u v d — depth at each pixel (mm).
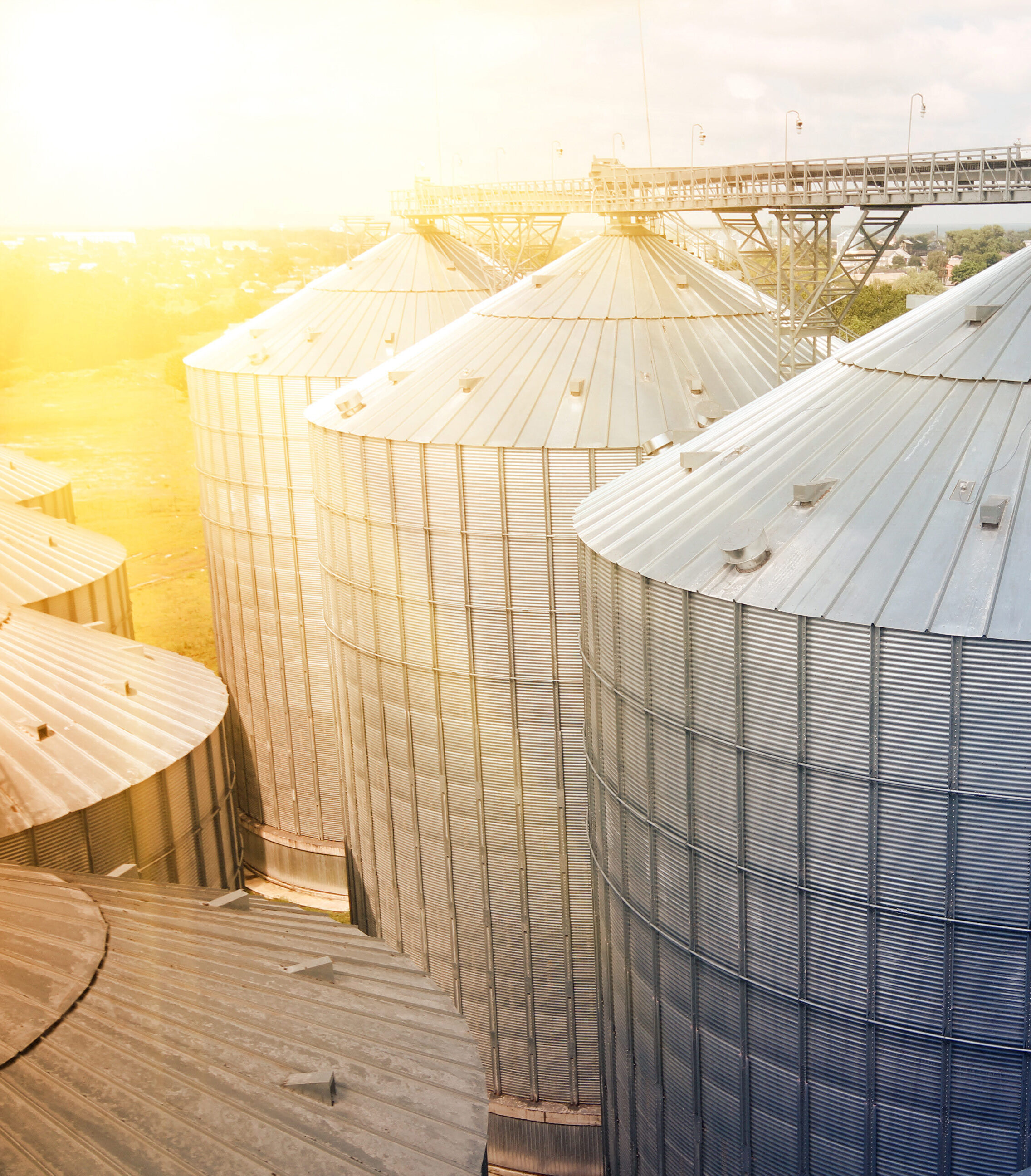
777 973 23109
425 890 39844
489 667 36000
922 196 35562
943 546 21078
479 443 34219
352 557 38781
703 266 43438
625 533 26344
